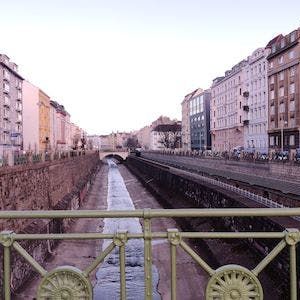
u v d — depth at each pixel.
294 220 13.59
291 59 65.31
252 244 16.92
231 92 97.25
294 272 3.73
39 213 3.88
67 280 3.91
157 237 3.87
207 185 30.58
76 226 29.89
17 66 93.06
